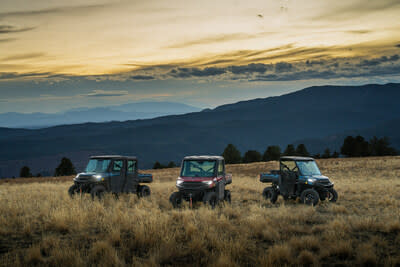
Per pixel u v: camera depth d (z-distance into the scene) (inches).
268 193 612.4
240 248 254.7
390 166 1830.7
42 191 733.9
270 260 225.5
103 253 243.3
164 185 987.3
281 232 327.6
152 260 224.1
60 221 339.0
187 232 304.3
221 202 518.6
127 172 594.2
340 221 357.4
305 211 439.2
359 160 2347.4
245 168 2343.8
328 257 249.9
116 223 344.2
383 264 229.9
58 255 231.1
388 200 559.2
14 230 320.5
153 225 313.9
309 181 546.3
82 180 541.0
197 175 501.7
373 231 330.3
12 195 638.5
